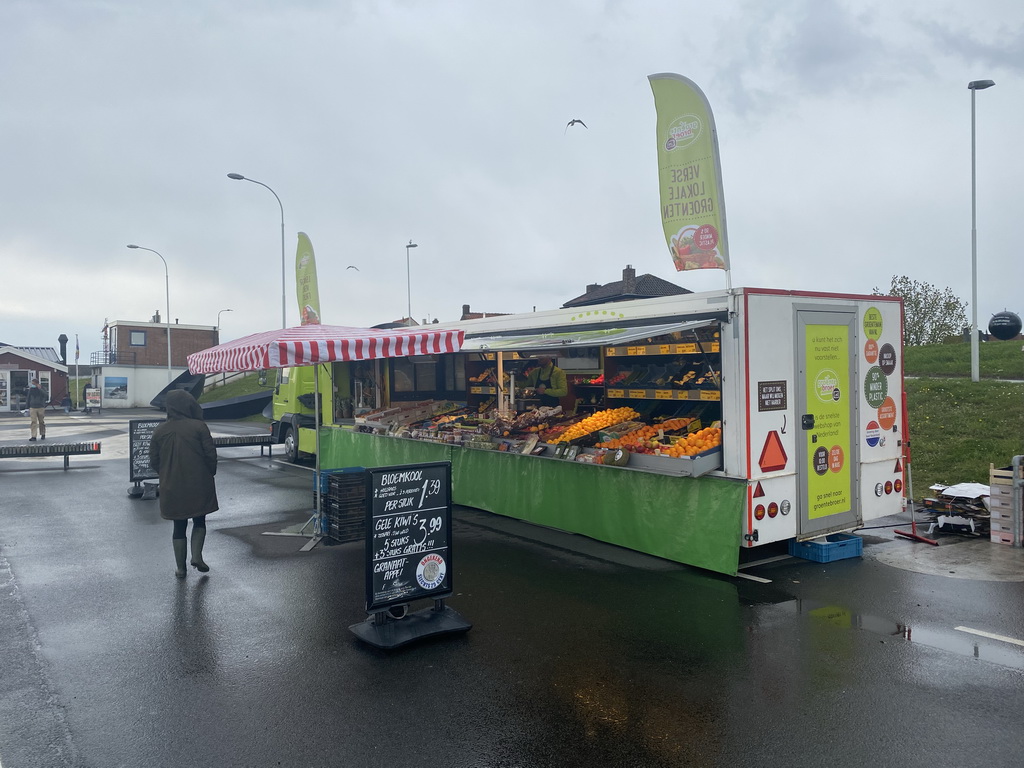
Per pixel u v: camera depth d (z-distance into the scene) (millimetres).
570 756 3734
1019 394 14242
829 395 7219
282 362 7148
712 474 6777
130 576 7051
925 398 15281
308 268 16828
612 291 37219
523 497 9094
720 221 7695
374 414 12047
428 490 5488
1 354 42312
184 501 6836
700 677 4641
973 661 4836
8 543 8430
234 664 4941
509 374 11078
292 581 6855
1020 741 3822
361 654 5105
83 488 12562
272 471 14602
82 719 4180
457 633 5434
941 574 6793
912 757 3676
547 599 6242
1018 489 7684
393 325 16469
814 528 7105
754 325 6582
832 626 5500
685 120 7906
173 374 45688
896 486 7926
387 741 3906
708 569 6906
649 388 8664
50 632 5551
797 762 3646
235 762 3711
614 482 7781
